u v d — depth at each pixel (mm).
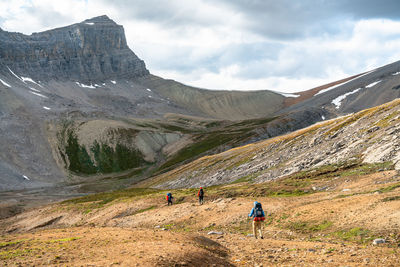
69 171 191625
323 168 45031
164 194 51062
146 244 13695
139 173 184625
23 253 13727
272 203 30031
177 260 11156
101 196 72688
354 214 20281
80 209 56688
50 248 14727
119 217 45188
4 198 120125
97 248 14070
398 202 19469
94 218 48688
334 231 19125
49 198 122812
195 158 183250
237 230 25750
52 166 193750
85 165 198875
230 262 13078
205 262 11750
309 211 24094
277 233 21641
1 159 180500
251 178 61375
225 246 17312
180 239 16047
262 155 77875
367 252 13398
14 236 22422
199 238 17109
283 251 15102
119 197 60281
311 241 18016
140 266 10141
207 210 33656
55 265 11016
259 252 15180
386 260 11805
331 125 71750
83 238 17594
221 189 49031
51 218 56250
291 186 38719
